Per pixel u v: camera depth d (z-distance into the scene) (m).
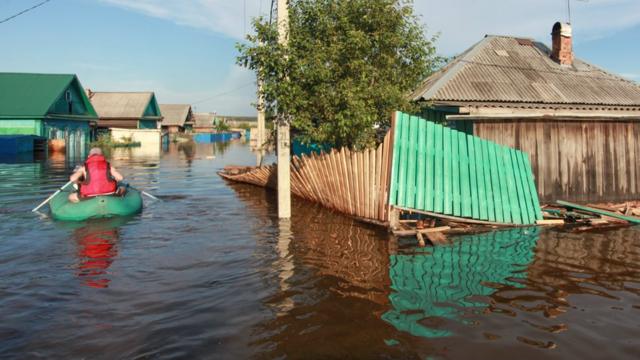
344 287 5.59
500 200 9.06
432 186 8.68
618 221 9.38
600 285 5.68
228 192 14.09
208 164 24.45
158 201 12.29
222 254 7.06
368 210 9.36
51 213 10.28
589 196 10.90
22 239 7.97
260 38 9.98
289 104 9.58
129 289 5.52
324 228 8.89
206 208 11.24
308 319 4.66
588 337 4.30
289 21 10.09
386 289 5.52
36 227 8.93
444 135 8.92
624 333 4.38
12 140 27.56
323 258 6.83
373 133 10.83
